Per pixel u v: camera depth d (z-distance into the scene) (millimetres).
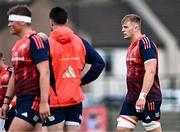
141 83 23703
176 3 101000
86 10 101500
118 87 57906
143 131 46969
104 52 94812
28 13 20969
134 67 23797
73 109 22922
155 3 101312
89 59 23625
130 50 23938
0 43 84938
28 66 20547
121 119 24266
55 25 22891
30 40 20469
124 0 101625
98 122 47375
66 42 22688
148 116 23969
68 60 22719
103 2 103625
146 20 95688
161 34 94250
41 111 20188
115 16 100312
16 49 20672
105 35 96188
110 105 51719
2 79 26859
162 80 54781
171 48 93562
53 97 22562
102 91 61688
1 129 26891
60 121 22719
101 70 23797
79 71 23000
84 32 96062
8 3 88812
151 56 23312
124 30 24031
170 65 93562
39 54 20328
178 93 51969
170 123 50812
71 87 22688
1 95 26969
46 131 22953
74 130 23000
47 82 20281
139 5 97125
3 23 87438
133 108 24078
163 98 51875
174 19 98000
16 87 20797
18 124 20500
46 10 87438
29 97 20516
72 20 89562
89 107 47312
